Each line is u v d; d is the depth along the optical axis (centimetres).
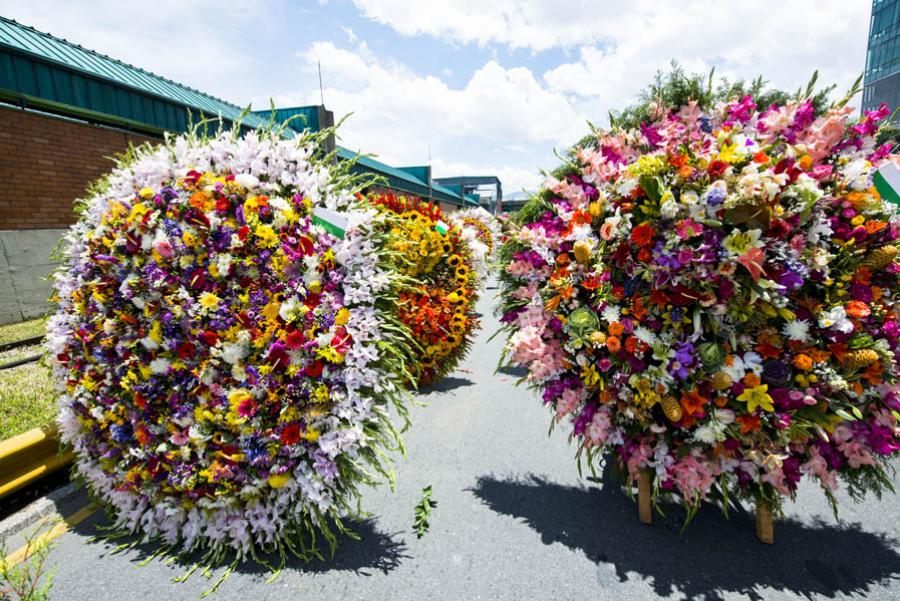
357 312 234
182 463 226
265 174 242
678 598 204
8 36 688
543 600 202
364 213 244
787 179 205
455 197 5262
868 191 217
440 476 314
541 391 278
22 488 275
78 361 248
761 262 197
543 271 256
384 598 203
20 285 675
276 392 220
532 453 349
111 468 246
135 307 237
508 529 255
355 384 226
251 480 220
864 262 214
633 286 225
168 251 225
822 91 229
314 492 217
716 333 213
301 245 229
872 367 211
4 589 200
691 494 225
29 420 330
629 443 239
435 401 464
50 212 715
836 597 204
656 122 262
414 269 477
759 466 223
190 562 226
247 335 220
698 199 203
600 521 263
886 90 4022
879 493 238
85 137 758
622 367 227
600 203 239
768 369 210
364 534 250
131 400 237
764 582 214
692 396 212
